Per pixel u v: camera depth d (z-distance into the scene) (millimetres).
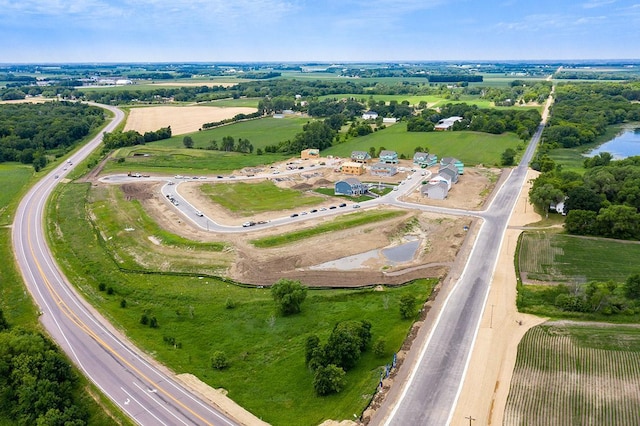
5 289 100312
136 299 95375
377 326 83000
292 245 118562
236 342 80188
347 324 76812
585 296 86750
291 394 67125
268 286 98750
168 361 74375
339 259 112125
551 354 73375
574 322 82438
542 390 65812
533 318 83938
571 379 67812
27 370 65500
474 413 61938
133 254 115125
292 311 88250
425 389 66375
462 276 100562
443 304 88938
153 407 64312
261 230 127375
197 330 83875
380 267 107500
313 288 97250
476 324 82000
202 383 69438
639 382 66875
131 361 74250
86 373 71188
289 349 77938
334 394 66438
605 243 116062
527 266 104750
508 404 63406
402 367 71000
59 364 68625
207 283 100438
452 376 68875
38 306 91688
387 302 90875
